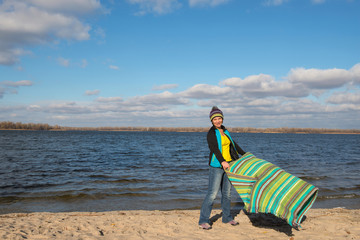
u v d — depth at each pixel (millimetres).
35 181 9898
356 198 7898
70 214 5637
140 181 10070
